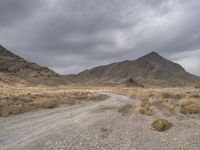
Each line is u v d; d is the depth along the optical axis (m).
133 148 12.75
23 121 21.19
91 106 37.47
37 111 29.38
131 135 15.78
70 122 20.73
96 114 26.80
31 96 52.12
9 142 13.40
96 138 14.72
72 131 16.69
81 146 12.83
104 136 15.33
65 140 14.02
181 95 52.84
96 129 17.66
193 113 25.47
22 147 12.40
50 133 15.92
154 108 30.91
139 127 18.61
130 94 81.00
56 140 14.00
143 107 31.02
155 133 16.50
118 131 17.03
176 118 22.47
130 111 28.88
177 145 13.48
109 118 23.42
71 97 58.03
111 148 12.62
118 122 20.98
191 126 18.62
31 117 23.88
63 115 25.66
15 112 26.77
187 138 14.96
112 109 32.72
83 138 14.62
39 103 35.69
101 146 12.94
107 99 57.25
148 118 23.25
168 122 18.59
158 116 23.98
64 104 40.84
